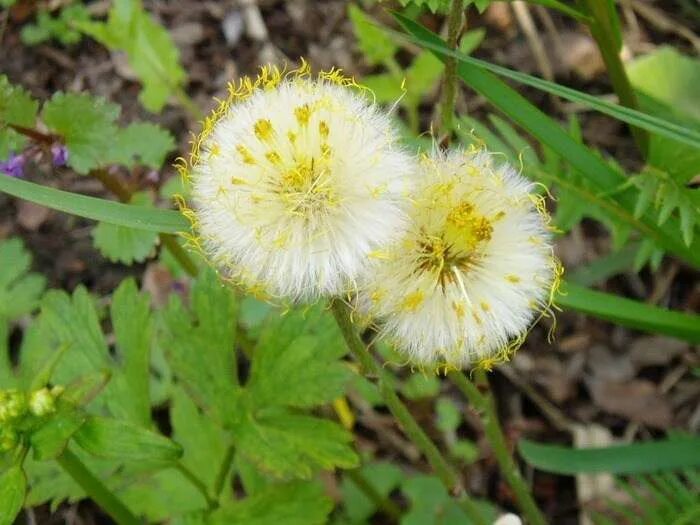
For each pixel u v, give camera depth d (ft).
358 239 0.30
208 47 0.83
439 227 0.33
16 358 0.70
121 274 0.73
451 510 0.60
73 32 0.82
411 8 0.75
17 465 0.36
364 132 0.31
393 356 0.48
